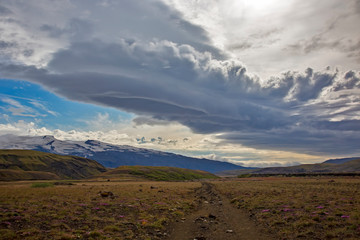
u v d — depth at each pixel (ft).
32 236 56.08
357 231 57.31
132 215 87.76
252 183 285.64
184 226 76.54
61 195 127.03
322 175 453.58
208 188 256.11
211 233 67.41
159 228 71.77
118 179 572.10
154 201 119.96
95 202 107.55
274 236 61.82
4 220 66.74
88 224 70.95
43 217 73.97
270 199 118.32
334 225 64.23
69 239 56.13
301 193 135.44
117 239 58.44
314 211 81.46
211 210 108.99
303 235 59.00
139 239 60.29
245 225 76.02
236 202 126.62
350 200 99.09
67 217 76.69
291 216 77.25
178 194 163.84
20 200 103.14
